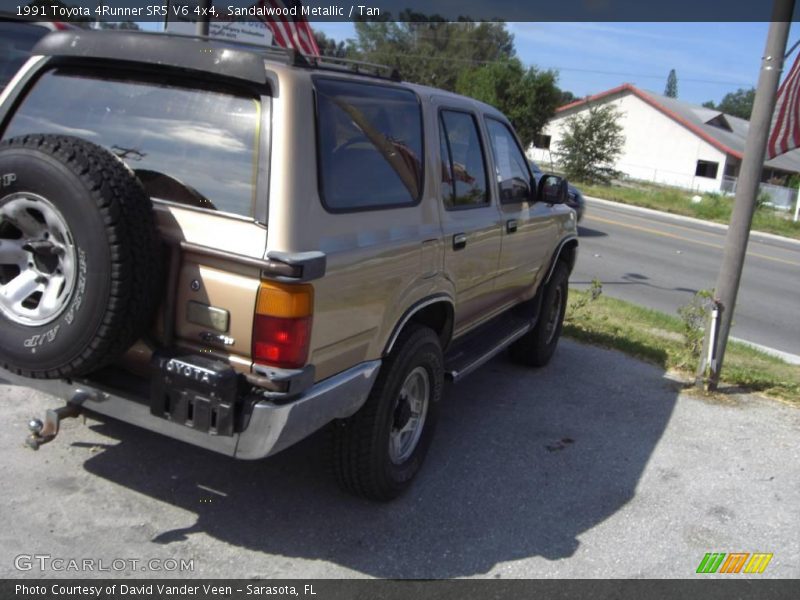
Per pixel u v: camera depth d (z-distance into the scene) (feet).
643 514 13.75
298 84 10.27
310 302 9.78
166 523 11.71
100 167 9.24
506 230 16.74
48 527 11.23
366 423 11.96
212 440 9.95
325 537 11.85
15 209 9.62
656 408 19.12
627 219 79.15
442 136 14.26
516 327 18.85
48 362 9.68
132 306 9.42
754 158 19.31
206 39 11.26
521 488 14.21
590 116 139.95
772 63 18.47
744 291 42.63
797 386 21.77
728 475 15.71
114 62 11.13
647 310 30.42
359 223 11.09
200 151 10.40
